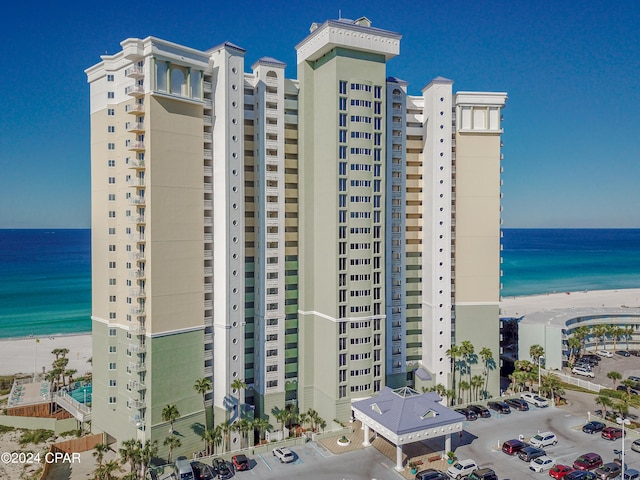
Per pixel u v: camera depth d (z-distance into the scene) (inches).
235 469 2797.7
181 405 3088.1
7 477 2930.6
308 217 3553.2
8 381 4822.8
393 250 3782.0
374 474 2726.4
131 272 3034.0
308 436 3265.3
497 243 3939.5
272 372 3464.6
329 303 3400.6
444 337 3796.8
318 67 3484.3
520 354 4734.3
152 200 2933.1
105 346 3267.7
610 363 5002.5
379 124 3476.9
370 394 3481.8
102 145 3240.7
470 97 3846.0
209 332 3245.6
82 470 3031.5
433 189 3747.5
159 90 2930.6
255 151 3437.5
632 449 2989.7
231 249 3189.0
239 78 3203.7
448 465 2810.0
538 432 3267.7
